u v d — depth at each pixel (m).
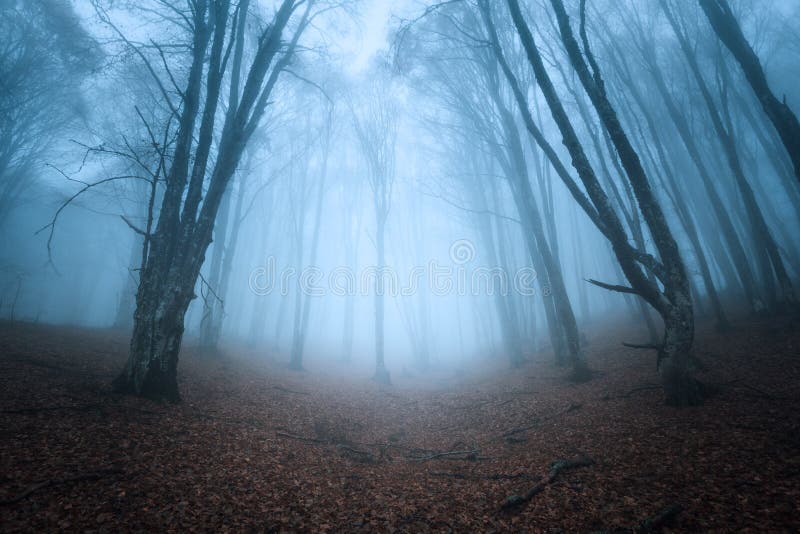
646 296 8.38
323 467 7.27
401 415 13.42
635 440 7.05
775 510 4.32
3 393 7.14
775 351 10.54
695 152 15.92
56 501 4.41
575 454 6.99
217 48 9.94
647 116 15.68
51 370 9.09
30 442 5.62
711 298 14.12
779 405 7.36
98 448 5.89
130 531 4.15
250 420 9.21
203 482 5.56
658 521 4.37
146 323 8.85
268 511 5.08
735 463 5.55
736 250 14.86
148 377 8.67
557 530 4.57
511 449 8.23
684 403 8.16
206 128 9.78
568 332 13.65
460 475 6.93
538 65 9.04
